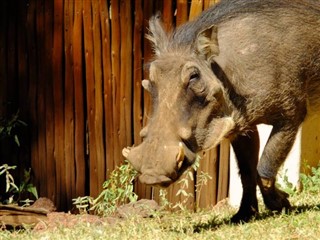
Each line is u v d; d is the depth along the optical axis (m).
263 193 14.33
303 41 13.98
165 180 12.00
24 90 17.48
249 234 12.97
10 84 17.50
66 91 17.38
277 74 13.76
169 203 16.80
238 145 14.52
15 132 17.56
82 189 17.47
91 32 17.16
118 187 17.06
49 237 13.57
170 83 12.60
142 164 12.11
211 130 12.91
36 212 15.14
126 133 17.27
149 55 17.06
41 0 17.31
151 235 13.27
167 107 12.52
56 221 15.00
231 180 16.97
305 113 14.32
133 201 16.73
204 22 13.74
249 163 14.56
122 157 17.33
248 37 13.70
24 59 17.45
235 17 13.88
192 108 12.66
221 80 13.38
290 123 14.03
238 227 13.58
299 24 14.02
